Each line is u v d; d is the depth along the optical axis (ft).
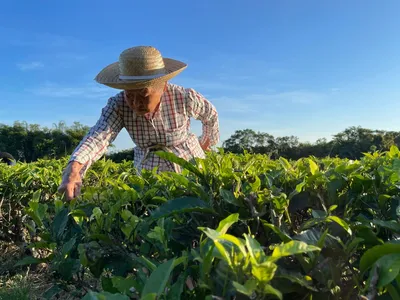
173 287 3.68
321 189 5.93
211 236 2.94
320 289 3.96
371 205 5.71
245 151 12.93
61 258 5.43
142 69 10.47
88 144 10.30
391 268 3.38
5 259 14.73
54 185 14.80
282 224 4.96
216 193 5.67
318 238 4.32
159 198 5.93
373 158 8.97
